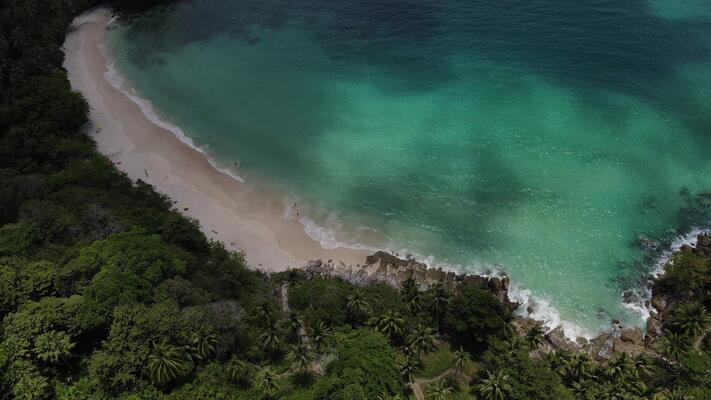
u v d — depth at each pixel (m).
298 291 101.25
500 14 181.62
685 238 114.94
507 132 141.12
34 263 89.19
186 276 98.69
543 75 156.00
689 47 161.25
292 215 124.75
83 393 75.06
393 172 133.75
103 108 156.38
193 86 165.25
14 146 125.88
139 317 80.62
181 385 79.50
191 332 82.12
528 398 81.25
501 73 158.38
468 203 125.25
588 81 152.88
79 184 120.50
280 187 131.62
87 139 141.50
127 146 143.12
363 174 133.88
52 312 80.44
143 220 109.31
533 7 182.38
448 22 181.00
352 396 74.25
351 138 143.75
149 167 136.75
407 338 90.62
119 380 75.50
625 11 176.62
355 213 124.88
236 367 81.69
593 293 106.38
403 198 127.62
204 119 152.62
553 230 118.12
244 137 146.12
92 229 104.94
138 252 94.94
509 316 93.31
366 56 171.75
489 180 129.88
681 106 143.62
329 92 159.25
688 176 127.00
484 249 115.75
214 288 98.31
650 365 87.38
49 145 130.38
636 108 144.00
